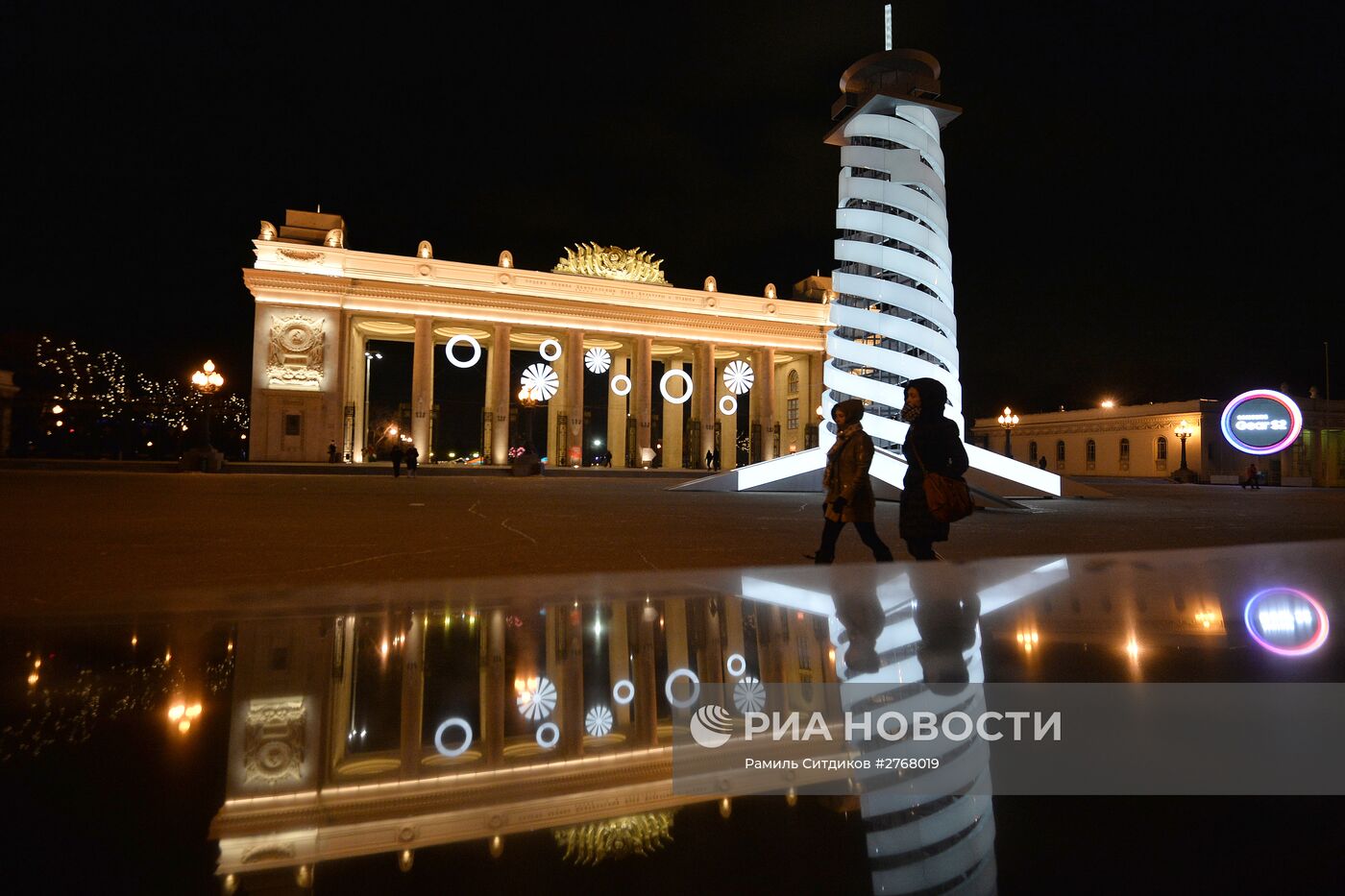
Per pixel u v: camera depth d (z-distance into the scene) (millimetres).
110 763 1229
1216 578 4438
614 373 66188
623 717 1607
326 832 956
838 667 2109
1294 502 20406
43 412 51156
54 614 3014
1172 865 899
